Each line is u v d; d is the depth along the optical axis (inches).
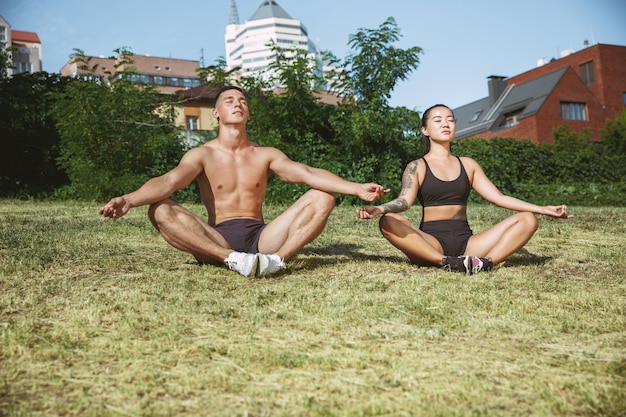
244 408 87.0
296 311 138.7
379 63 567.8
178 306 140.9
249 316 133.9
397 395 91.5
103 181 500.7
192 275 176.6
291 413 85.4
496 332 123.5
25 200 549.0
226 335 120.1
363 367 102.9
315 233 188.1
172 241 183.2
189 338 117.7
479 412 84.6
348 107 588.1
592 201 676.1
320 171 190.9
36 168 598.9
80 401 89.0
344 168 560.1
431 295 153.9
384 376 98.7
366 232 297.4
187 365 103.7
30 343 114.0
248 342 115.7
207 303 144.3
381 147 567.2
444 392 92.6
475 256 195.3
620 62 1755.7
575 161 860.6
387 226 190.4
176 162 578.9
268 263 174.1
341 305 143.7
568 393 92.2
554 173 838.5
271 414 85.0
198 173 190.4
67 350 110.4
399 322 130.2
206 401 89.6
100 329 122.9
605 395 90.3
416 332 123.0
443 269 190.2
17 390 93.0
